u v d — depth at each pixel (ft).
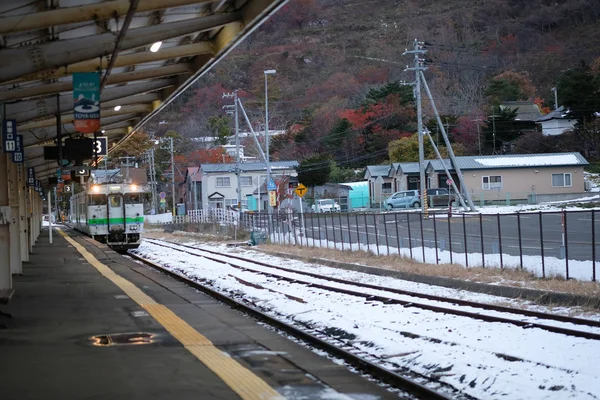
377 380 28.02
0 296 46.75
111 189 117.50
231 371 26.89
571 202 161.48
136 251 120.26
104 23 46.73
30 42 46.50
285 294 55.62
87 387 24.36
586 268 62.90
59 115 64.03
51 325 37.93
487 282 59.11
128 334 35.17
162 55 53.93
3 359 29.09
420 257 82.48
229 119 347.15
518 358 31.22
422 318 43.04
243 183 246.47
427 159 230.27
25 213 83.05
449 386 28.04
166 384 24.77
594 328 37.88
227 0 45.42
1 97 53.78
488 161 202.69
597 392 25.30
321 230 138.10
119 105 77.20
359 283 61.46
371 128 261.24
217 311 45.16
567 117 229.45
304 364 29.99
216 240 145.38
